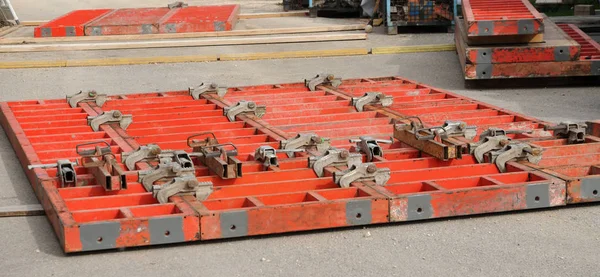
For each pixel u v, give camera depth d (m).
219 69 14.67
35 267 5.93
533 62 12.56
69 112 10.54
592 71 12.57
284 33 17.94
